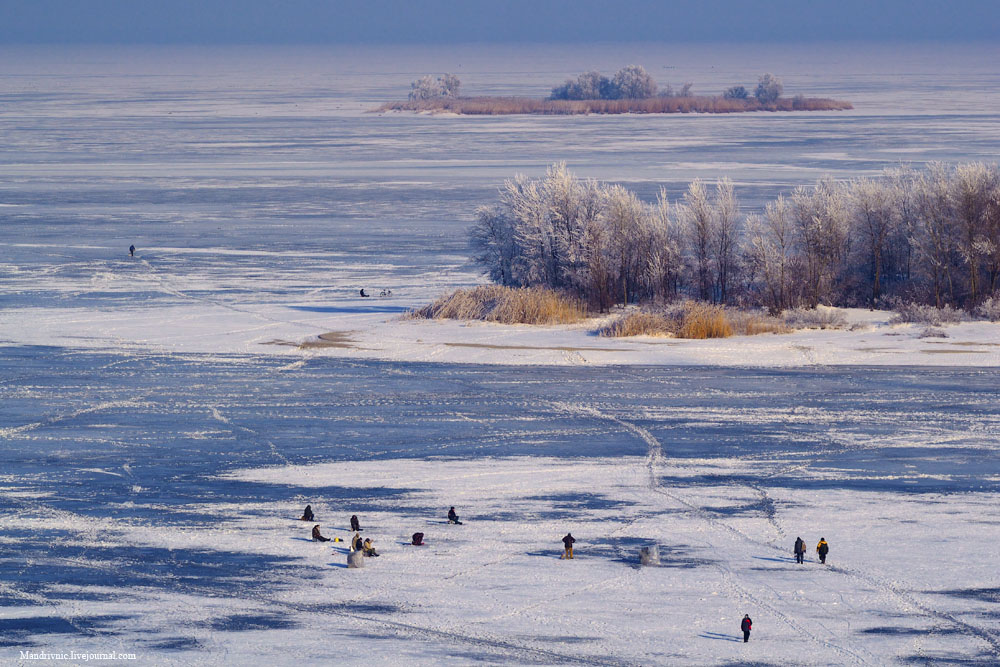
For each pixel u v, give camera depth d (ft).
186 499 446.60
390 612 336.49
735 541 394.52
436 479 470.80
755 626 323.78
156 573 368.89
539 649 310.24
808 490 451.94
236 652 309.63
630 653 307.37
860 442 520.83
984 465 483.51
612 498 444.55
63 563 377.50
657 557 372.99
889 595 344.49
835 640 313.94
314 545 393.29
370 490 457.68
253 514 428.15
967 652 305.94
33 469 486.79
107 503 441.68
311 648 311.88
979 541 389.60
